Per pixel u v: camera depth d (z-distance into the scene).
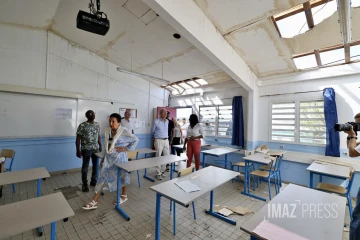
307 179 3.65
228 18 2.78
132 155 3.33
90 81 4.81
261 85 4.37
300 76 3.80
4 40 3.67
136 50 4.30
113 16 3.28
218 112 5.34
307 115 3.76
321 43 2.89
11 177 2.01
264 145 4.25
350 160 3.22
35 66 3.99
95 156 3.51
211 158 5.36
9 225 1.08
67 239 2.03
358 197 1.25
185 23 2.42
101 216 2.49
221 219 2.49
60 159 4.36
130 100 5.65
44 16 3.60
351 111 3.27
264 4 2.42
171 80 5.66
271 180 4.07
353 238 1.18
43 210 1.26
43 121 4.12
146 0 2.09
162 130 4.18
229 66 3.32
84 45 4.58
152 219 2.46
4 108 3.69
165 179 4.11
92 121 3.35
